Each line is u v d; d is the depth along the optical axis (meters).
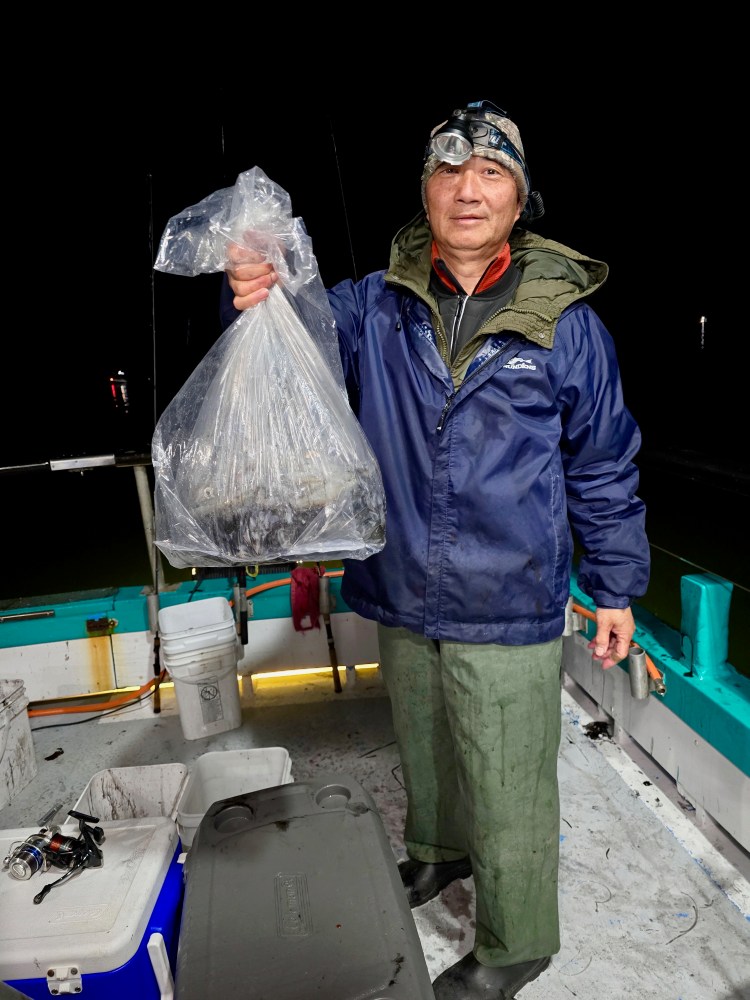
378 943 1.15
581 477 1.45
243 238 1.19
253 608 2.79
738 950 1.63
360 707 2.75
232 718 2.62
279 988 1.08
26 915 1.36
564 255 1.39
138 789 1.83
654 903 1.77
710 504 8.59
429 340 1.36
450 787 1.72
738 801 1.80
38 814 2.24
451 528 1.37
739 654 4.13
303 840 1.37
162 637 2.49
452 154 1.21
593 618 2.41
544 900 1.51
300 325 1.26
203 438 1.23
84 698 2.91
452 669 1.42
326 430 1.22
